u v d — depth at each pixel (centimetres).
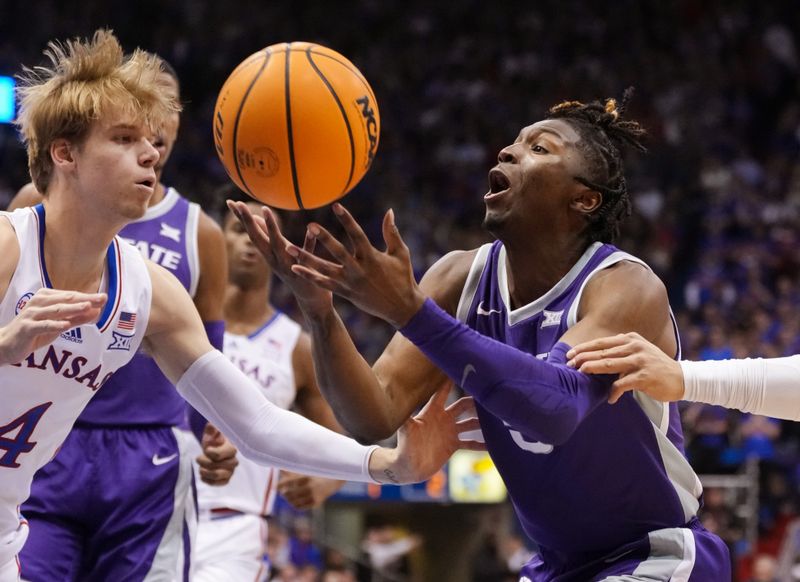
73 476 422
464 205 1930
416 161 2033
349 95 327
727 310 1581
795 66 2167
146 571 424
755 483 962
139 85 329
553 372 318
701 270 1703
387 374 370
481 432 392
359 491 1132
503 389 311
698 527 374
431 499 1120
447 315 316
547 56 2208
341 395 348
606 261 361
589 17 2264
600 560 370
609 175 367
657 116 2053
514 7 2297
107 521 424
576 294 359
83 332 331
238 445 369
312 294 329
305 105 320
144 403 437
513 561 1166
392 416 361
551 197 356
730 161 2002
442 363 316
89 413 429
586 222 365
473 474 1115
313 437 366
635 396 354
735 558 914
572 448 354
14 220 327
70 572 420
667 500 363
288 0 2270
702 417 1068
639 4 2277
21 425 334
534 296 371
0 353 285
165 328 357
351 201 1900
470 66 2188
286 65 324
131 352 348
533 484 364
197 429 526
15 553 360
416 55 2211
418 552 1381
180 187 1912
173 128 470
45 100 326
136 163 327
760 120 2112
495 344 316
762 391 356
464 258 387
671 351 365
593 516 362
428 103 2139
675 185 1933
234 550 557
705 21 2245
